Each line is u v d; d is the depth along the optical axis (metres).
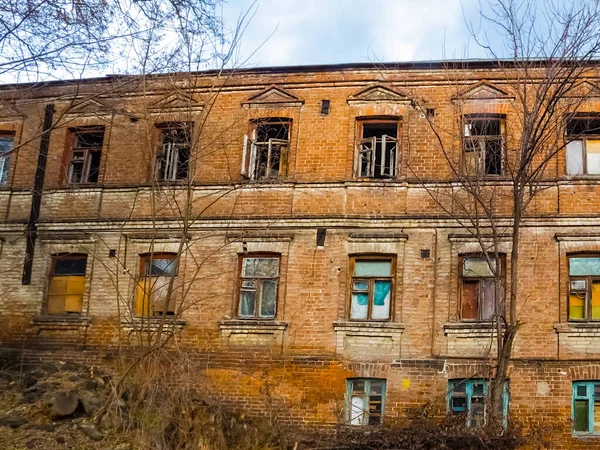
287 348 21.62
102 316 22.92
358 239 22.08
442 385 20.72
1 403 17.95
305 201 22.69
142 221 23.41
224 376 21.61
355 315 21.83
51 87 24.84
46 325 23.17
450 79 22.94
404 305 21.45
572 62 18.41
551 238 21.27
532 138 18.27
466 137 20.91
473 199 21.45
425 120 22.75
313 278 22.03
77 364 20.84
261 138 23.80
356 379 21.30
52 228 23.97
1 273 22.66
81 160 24.80
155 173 21.39
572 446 19.88
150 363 17.97
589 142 22.08
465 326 20.92
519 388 20.36
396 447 19.03
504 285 20.94
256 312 22.23
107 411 17.00
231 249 22.64
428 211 22.05
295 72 23.78
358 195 22.48
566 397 20.19
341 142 23.03
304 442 19.73
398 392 20.83
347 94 23.38
